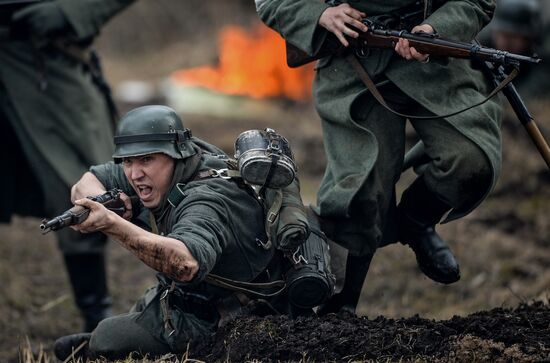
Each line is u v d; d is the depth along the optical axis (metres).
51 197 17.69
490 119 12.54
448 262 13.48
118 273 22.55
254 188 12.29
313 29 12.52
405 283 21.58
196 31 51.50
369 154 12.48
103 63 49.31
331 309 13.30
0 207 18.22
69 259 17.53
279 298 12.64
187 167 12.16
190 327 12.39
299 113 37.03
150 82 43.81
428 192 13.17
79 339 13.50
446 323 12.15
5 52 17.91
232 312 12.41
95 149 18.02
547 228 24.38
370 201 12.55
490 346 11.30
